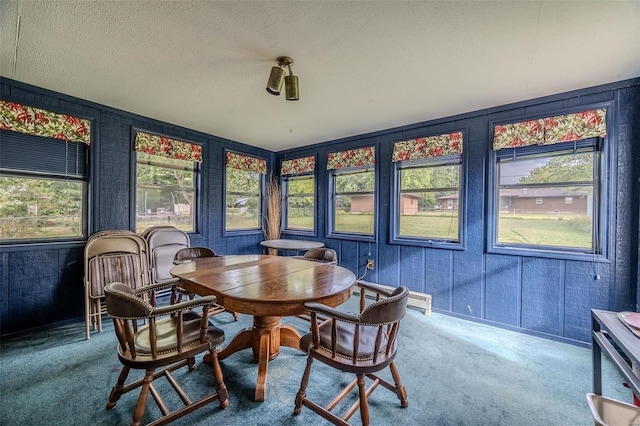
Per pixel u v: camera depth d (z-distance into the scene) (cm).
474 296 300
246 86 251
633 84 229
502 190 292
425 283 334
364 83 242
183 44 189
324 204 438
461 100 277
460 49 193
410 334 265
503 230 292
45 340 243
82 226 290
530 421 155
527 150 278
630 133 230
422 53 198
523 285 274
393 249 362
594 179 248
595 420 120
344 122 345
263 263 250
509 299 280
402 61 208
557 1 149
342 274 209
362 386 140
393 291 170
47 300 266
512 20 163
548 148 268
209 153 403
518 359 221
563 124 254
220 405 161
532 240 278
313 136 410
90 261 267
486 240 294
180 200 377
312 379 190
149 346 147
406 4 152
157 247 323
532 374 200
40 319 262
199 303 149
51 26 170
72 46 191
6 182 249
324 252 288
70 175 281
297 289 170
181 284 199
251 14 160
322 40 184
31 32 175
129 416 154
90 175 289
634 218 229
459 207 315
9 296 247
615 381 191
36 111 253
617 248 235
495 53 197
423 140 335
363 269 389
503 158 292
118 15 161
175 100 282
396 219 364
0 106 235
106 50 196
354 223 410
